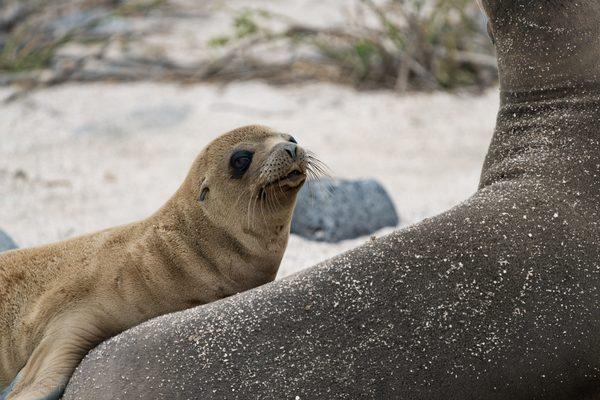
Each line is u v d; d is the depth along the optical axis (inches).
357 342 525.0
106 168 1266.0
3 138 1363.2
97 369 557.0
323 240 982.4
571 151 604.4
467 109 1552.7
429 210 1100.5
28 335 641.0
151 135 1405.0
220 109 1499.8
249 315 542.0
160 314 645.9
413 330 527.8
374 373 520.1
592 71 629.6
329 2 2034.9
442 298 534.6
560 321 541.3
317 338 527.5
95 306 635.5
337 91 1603.1
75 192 1165.7
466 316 532.1
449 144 1398.9
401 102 1569.9
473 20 1792.6
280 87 1620.3
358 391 517.3
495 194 585.6
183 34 1852.9
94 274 650.2
